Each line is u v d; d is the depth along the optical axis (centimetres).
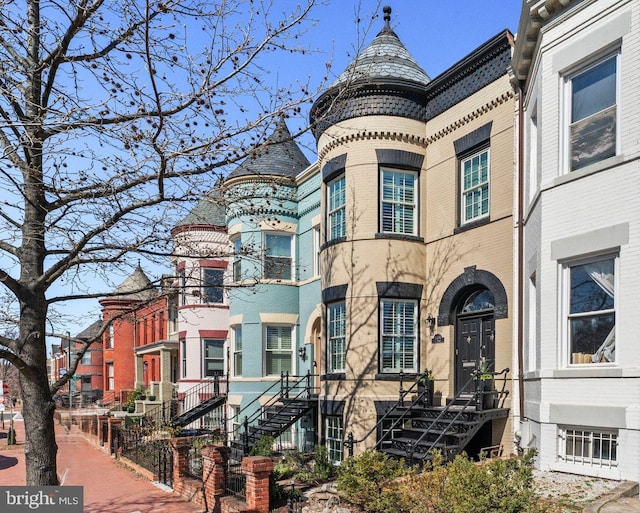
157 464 1432
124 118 642
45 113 620
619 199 855
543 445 921
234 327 1972
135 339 3616
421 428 1204
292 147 1980
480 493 609
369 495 791
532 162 1107
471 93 1304
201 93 632
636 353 809
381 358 1344
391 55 1467
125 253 707
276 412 1641
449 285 1330
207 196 716
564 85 978
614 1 886
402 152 1407
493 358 1224
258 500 888
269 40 655
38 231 646
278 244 1920
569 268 941
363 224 1384
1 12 654
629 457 797
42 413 645
